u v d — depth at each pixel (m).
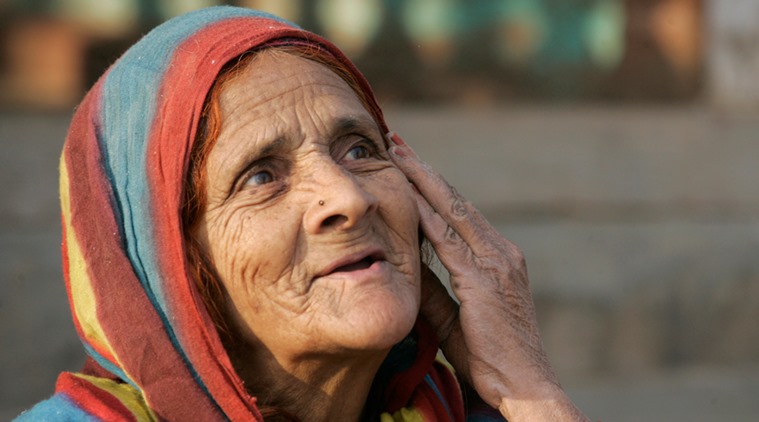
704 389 5.03
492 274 1.76
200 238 1.57
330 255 1.54
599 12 5.67
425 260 1.92
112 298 1.55
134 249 1.57
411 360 1.81
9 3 4.65
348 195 1.52
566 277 5.30
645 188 5.57
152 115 1.58
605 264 5.34
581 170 5.50
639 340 5.35
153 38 1.67
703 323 5.43
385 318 1.50
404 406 1.77
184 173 1.54
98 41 4.78
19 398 4.35
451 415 1.82
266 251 1.52
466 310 1.74
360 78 1.76
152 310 1.54
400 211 1.63
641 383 5.12
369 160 1.69
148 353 1.52
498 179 5.40
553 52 5.62
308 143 1.59
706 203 5.63
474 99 5.52
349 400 1.68
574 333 5.28
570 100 5.68
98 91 1.69
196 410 1.52
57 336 4.43
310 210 1.53
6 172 4.56
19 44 4.69
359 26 5.27
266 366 1.61
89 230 1.61
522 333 1.75
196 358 1.53
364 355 1.58
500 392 1.71
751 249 5.51
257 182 1.58
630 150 5.57
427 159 5.32
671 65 5.78
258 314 1.55
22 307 4.39
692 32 5.81
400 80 5.40
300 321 1.52
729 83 5.82
